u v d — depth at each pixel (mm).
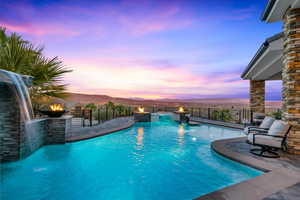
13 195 2953
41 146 5234
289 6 4328
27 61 5848
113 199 2902
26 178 3592
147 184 3457
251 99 11359
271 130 4602
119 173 3961
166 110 19312
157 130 9781
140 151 5668
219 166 4355
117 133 8203
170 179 3664
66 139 5832
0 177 3617
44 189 3178
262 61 6840
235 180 3574
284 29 4715
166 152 5574
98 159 4855
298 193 2416
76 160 4668
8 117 3928
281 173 3158
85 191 3152
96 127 8891
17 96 3963
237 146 5348
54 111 5633
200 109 15805
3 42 5836
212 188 3301
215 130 9805
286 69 4586
